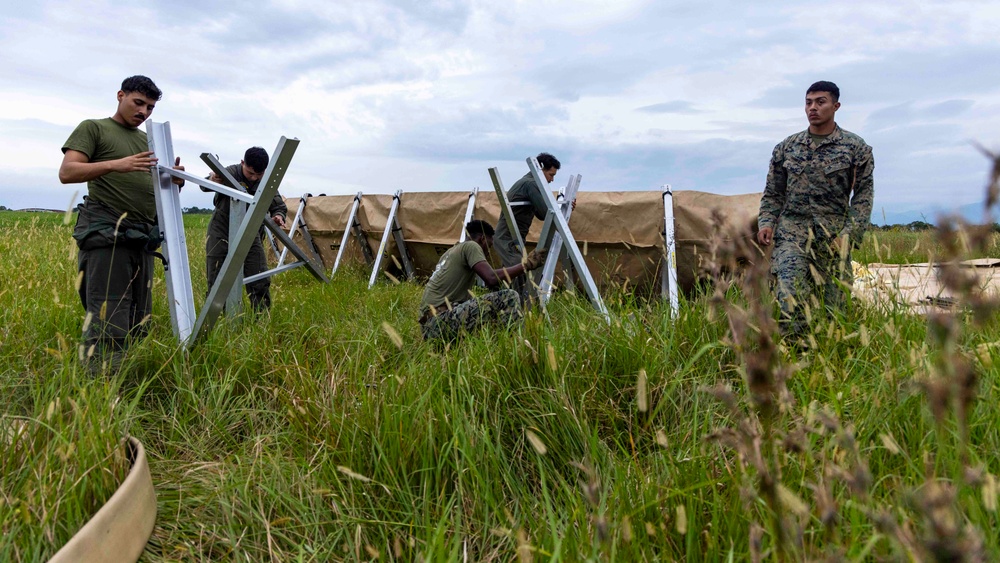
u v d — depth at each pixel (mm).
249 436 3430
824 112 4668
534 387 3328
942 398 1188
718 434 1641
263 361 4129
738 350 1633
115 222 4379
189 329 4469
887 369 3037
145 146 4734
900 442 2553
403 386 3279
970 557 1006
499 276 5051
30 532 2221
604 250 6898
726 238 1668
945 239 1034
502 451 2996
